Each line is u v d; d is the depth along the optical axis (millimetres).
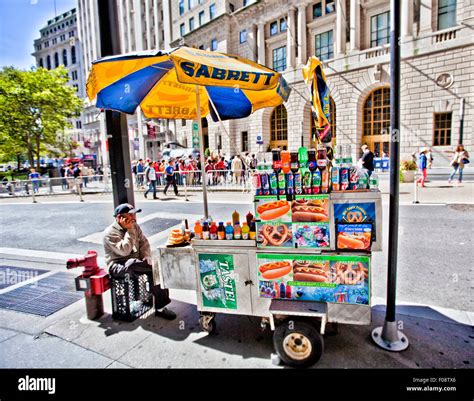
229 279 3117
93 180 18438
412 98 19578
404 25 19359
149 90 4066
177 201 12875
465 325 3312
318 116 3473
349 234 2732
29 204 14703
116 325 3646
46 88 26156
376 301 3949
